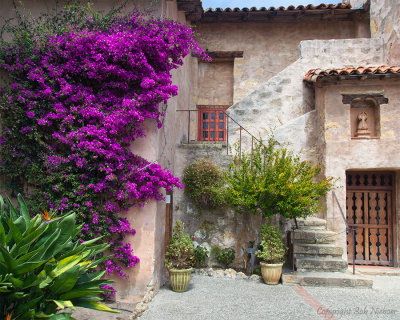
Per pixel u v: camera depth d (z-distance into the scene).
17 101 5.59
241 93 10.45
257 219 7.56
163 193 6.47
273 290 6.17
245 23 10.61
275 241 6.63
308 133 8.37
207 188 7.27
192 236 7.66
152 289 5.75
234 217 7.64
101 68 5.44
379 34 9.08
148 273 5.77
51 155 5.52
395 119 7.61
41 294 3.53
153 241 5.82
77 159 5.39
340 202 7.57
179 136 8.34
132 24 5.71
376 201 8.34
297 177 7.00
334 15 10.05
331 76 7.54
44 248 3.69
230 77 10.74
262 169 6.98
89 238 5.44
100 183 5.41
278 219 7.59
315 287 6.40
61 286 3.56
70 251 3.85
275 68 10.45
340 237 7.49
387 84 7.66
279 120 8.82
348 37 10.40
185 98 9.24
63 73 5.64
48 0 6.32
